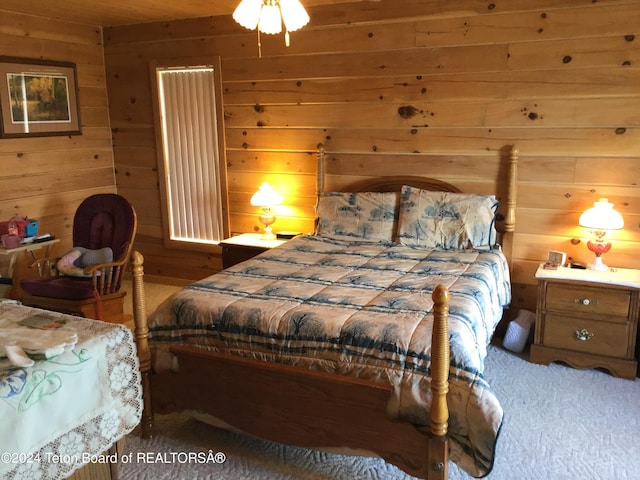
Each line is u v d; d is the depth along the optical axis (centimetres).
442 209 367
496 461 239
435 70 379
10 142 425
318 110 423
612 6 327
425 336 213
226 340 245
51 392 147
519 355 350
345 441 215
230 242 429
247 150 456
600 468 234
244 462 245
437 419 195
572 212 359
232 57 444
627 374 317
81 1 390
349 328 223
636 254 346
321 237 395
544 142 358
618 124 338
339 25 402
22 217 424
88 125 491
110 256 391
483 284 281
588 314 322
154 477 234
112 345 166
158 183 504
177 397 250
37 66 438
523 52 353
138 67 485
